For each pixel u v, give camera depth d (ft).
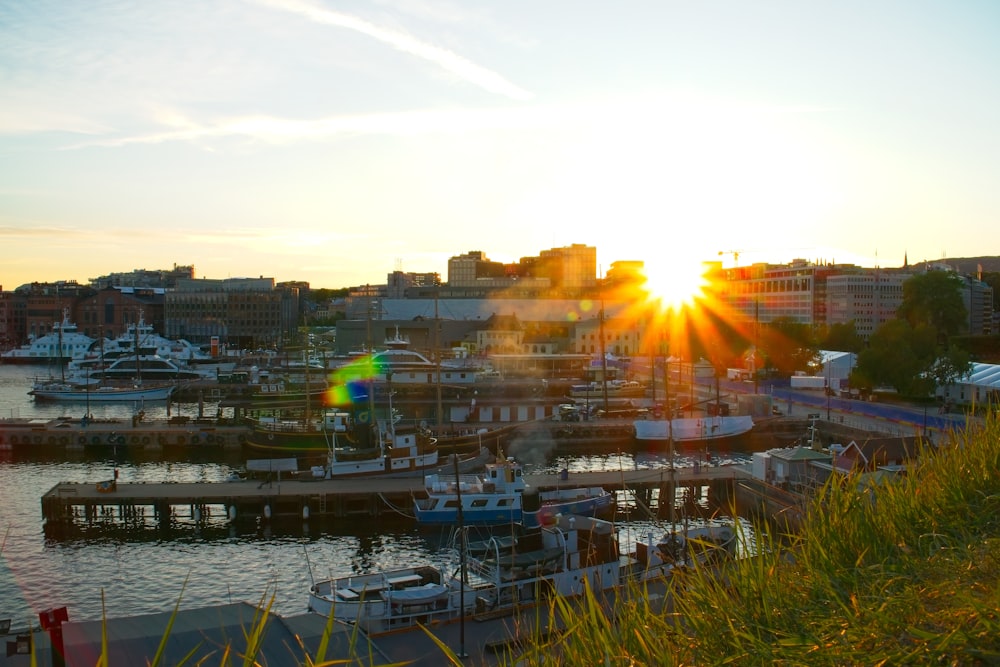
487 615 144.25
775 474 256.73
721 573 29.50
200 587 193.77
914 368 441.27
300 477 283.59
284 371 607.37
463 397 513.86
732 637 25.91
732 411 422.82
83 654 100.42
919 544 30.94
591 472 289.53
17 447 373.61
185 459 350.84
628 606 27.73
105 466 336.70
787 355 559.38
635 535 229.86
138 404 536.01
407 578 161.89
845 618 25.03
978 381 425.69
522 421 437.58
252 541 231.09
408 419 449.06
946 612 23.97
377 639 135.95
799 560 30.37
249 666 20.86
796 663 23.21
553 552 165.48
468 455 323.98
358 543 229.25
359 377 557.33
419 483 271.49
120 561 212.64
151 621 110.73
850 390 474.08
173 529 241.96
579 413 430.20
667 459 347.77
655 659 25.72
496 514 244.22
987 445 37.47
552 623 28.30
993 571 27.02
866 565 29.53
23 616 174.91
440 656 128.36
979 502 33.99
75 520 250.16
